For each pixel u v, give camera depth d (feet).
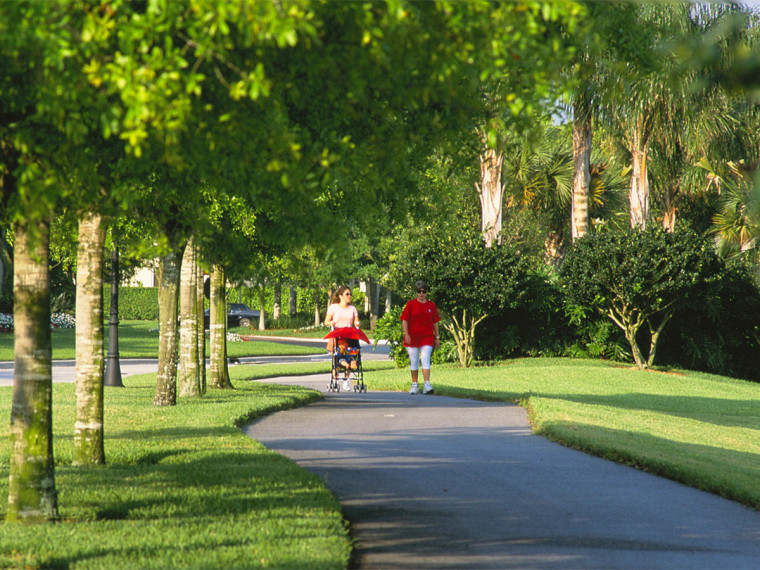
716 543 46.14
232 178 39.42
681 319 202.90
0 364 243.40
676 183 276.41
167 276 111.04
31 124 37.78
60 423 91.76
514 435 85.87
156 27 27.22
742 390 169.58
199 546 41.57
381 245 399.44
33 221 36.88
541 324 214.69
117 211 44.42
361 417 100.53
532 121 41.29
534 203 324.19
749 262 187.42
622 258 183.21
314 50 32.71
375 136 41.93
